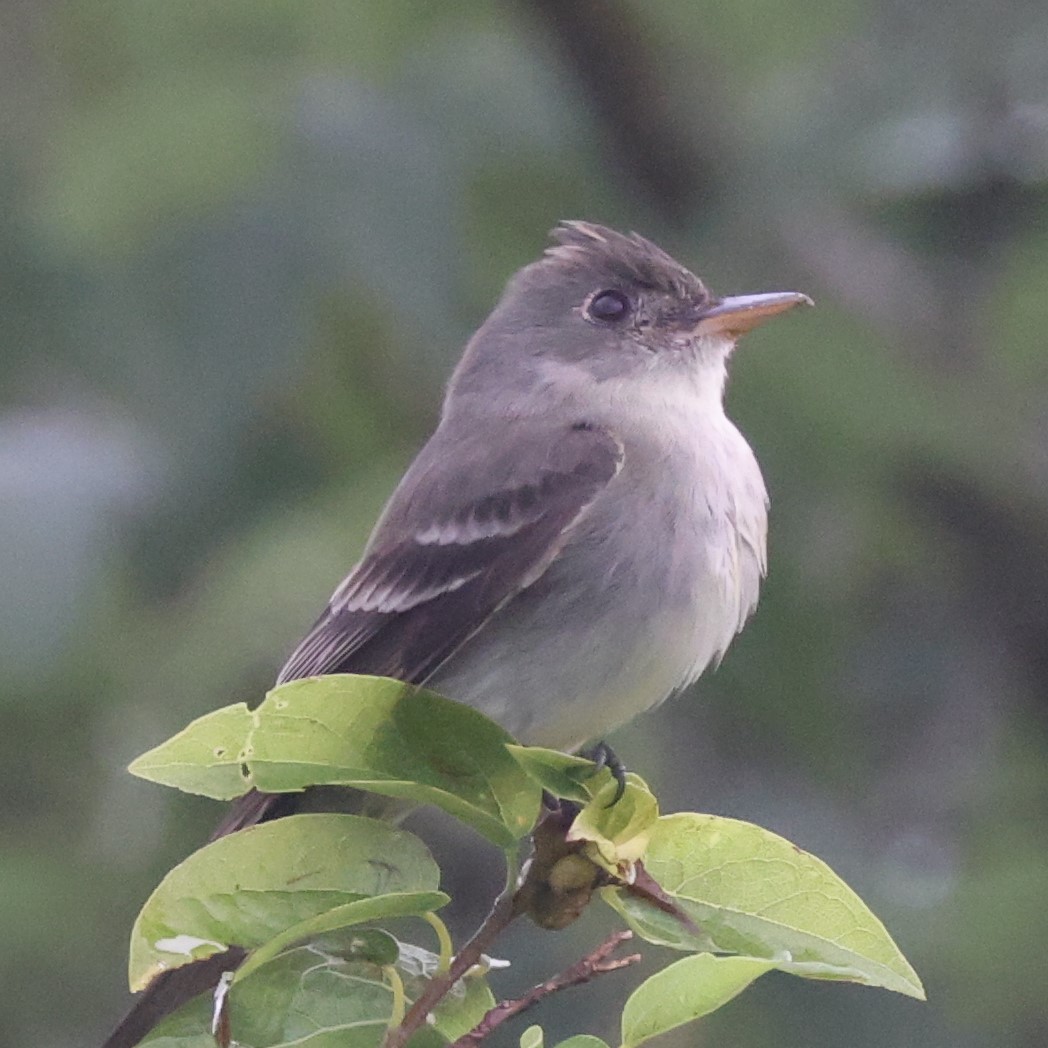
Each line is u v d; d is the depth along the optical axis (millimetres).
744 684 10930
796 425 10305
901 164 10945
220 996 5809
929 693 11992
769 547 10578
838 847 10789
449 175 9961
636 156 11227
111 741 10820
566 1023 10383
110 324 9344
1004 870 10391
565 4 11266
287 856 5875
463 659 8453
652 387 9070
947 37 10977
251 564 9945
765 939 5961
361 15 11055
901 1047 9844
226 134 9555
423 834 11328
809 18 11648
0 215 9609
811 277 11070
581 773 5941
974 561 11609
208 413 9344
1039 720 11875
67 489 9281
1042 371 10914
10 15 11242
